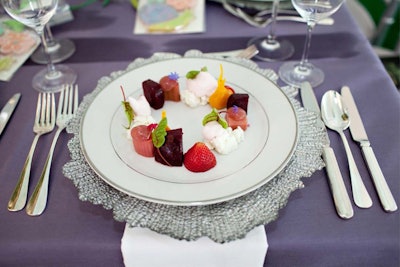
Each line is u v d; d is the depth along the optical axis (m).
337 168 0.62
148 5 1.04
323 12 0.74
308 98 0.76
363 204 0.57
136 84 0.77
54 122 0.73
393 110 0.73
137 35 0.98
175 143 0.59
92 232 0.56
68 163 0.62
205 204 0.54
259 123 0.68
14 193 0.61
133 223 0.54
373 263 0.56
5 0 0.73
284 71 0.84
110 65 0.88
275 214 0.54
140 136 0.61
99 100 0.72
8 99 0.80
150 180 0.58
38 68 0.88
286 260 0.56
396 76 1.70
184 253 0.53
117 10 1.08
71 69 0.87
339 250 0.55
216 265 0.55
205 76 0.72
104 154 0.62
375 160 0.63
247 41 0.95
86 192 0.58
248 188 0.56
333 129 0.69
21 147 0.69
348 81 0.81
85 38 0.98
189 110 0.72
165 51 0.92
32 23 0.76
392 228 0.55
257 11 1.03
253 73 0.77
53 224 0.57
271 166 0.59
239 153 0.63
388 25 1.70
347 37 0.95
